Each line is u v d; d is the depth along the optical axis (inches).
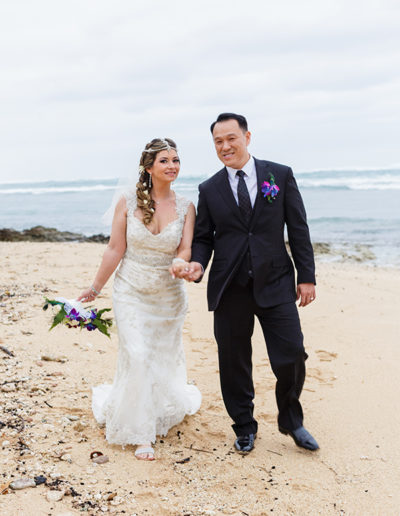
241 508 123.2
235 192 144.6
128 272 151.3
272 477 136.6
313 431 162.1
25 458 137.4
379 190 1565.0
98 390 171.8
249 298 145.1
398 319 275.3
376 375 203.9
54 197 1865.2
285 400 148.1
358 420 168.7
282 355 142.2
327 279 385.1
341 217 963.3
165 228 148.9
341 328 262.7
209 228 149.9
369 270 486.6
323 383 198.5
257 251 142.0
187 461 143.2
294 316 143.6
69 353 210.8
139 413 144.4
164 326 155.4
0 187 2913.4
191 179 1761.8
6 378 182.9
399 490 130.6
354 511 123.0
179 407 158.7
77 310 152.9
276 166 146.9
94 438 151.1
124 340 147.9
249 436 149.7
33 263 394.6
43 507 118.6
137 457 142.9
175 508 121.6
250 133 146.6
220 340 148.0
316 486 133.0
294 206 145.7
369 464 142.9
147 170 148.7
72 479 130.1
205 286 339.9
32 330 230.7
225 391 151.4
